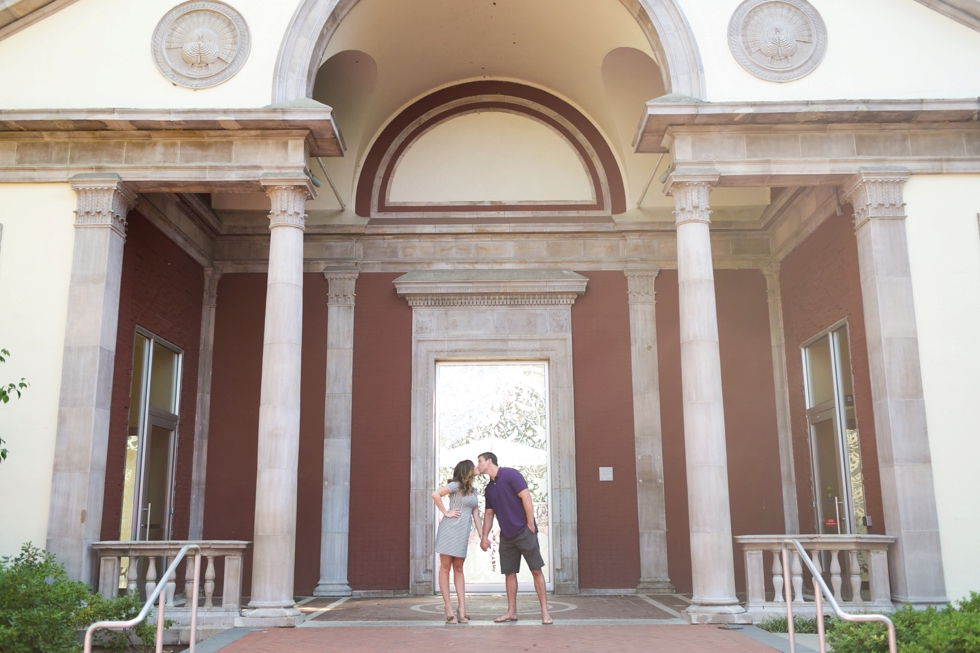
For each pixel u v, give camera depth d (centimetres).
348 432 1183
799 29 938
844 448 1027
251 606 804
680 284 886
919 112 887
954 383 856
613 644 670
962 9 930
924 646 554
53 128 900
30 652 650
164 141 910
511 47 1201
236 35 934
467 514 807
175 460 1123
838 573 821
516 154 1292
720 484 827
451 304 1220
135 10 941
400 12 1055
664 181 938
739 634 723
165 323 1091
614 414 1193
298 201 908
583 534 1157
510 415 1207
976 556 817
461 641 689
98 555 840
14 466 840
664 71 942
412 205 1271
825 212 1052
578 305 1228
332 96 1173
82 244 889
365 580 1141
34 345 868
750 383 1209
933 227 893
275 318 869
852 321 991
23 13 927
